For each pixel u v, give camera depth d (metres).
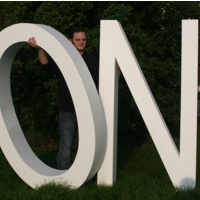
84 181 4.55
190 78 4.37
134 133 8.02
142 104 4.54
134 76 4.55
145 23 7.39
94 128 4.40
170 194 4.32
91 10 6.84
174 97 7.45
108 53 4.64
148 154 6.50
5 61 4.94
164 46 7.27
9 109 5.08
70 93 4.61
